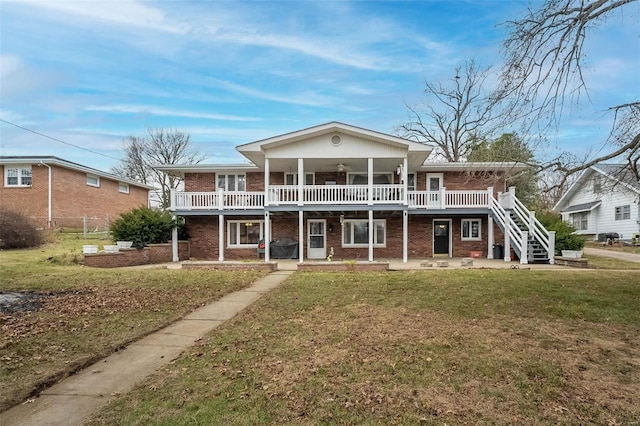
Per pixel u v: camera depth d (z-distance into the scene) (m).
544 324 6.25
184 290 9.57
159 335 6.00
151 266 15.37
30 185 21.98
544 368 4.48
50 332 5.97
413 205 18.16
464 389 3.98
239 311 7.54
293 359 4.85
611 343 5.35
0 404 3.69
